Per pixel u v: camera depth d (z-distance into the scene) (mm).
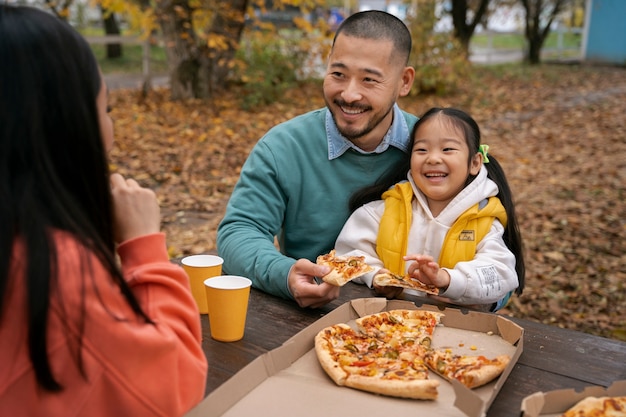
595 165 7426
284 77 11148
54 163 971
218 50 9883
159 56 19203
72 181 1002
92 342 963
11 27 937
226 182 6480
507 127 9547
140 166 6820
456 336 1593
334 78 2041
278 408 1230
